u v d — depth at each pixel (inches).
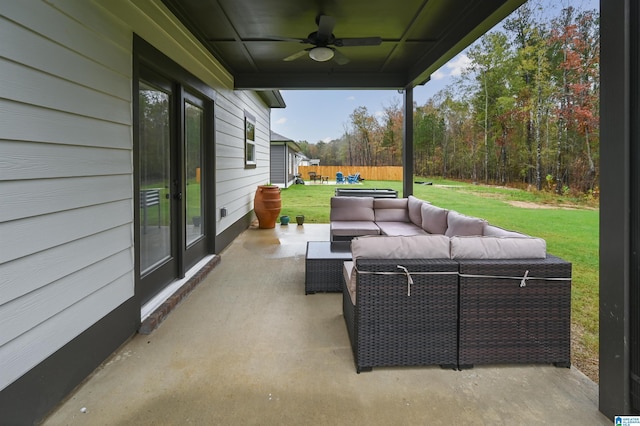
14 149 63.9
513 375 86.9
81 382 82.7
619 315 68.5
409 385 82.8
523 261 89.4
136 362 92.1
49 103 72.4
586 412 73.4
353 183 780.0
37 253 69.3
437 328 88.3
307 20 157.1
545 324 89.0
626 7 64.8
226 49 195.9
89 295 85.7
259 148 355.3
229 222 236.7
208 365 90.9
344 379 85.1
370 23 160.4
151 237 129.5
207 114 195.6
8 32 62.4
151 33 120.6
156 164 133.6
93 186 87.4
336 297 140.4
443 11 147.6
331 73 244.4
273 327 113.3
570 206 205.6
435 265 87.0
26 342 66.6
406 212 229.9
